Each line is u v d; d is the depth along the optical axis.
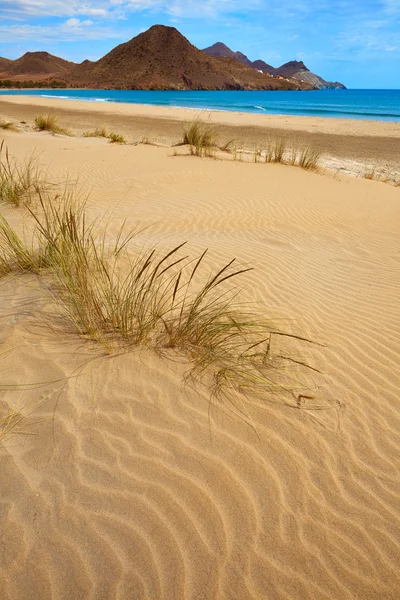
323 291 4.47
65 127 23.25
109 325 3.26
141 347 3.08
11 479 2.06
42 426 2.36
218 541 1.91
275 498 2.12
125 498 2.03
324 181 10.48
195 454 2.30
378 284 4.78
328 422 2.64
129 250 4.82
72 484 2.07
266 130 24.08
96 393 2.62
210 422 2.52
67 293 3.59
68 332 3.15
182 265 4.60
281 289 4.39
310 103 63.31
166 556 1.82
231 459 2.30
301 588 1.77
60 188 7.71
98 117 30.47
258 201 7.99
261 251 5.47
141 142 15.38
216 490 2.12
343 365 3.21
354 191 9.91
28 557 1.76
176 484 2.13
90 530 1.88
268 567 1.83
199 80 165.00
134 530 1.91
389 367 3.23
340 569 1.85
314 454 2.40
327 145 19.56
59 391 2.60
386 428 2.65
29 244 4.54
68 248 3.76
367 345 3.49
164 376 2.82
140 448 2.30
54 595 1.65
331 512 2.09
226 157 12.45
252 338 3.37
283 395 2.82
